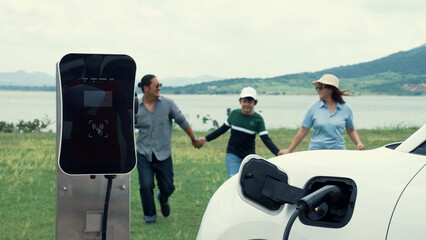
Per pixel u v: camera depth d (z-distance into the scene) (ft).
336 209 8.29
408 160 8.43
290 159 9.55
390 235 7.59
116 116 11.50
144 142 21.70
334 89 21.01
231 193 9.78
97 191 12.59
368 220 7.85
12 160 40.14
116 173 11.57
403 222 7.56
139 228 21.16
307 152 10.16
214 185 30.32
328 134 20.95
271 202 8.10
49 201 26.09
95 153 11.46
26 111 370.12
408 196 7.76
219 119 223.92
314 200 7.75
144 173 21.58
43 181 31.53
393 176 8.17
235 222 9.16
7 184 30.32
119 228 12.73
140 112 21.48
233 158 22.53
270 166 8.20
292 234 8.39
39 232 20.45
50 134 68.18
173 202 26.03
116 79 11.45
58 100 12.15
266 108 474.08
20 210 24.16
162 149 21.83
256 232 8.89
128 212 12.74
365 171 8.45
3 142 55.57
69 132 11.36
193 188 29.55
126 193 12.71
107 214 12.26
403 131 69.36
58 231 12.55
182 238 19.61
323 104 21.20
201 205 25.38
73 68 11.30
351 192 8.30
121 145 11.54
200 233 9.67
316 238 8.14
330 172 8.61
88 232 12.63
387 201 7.85
